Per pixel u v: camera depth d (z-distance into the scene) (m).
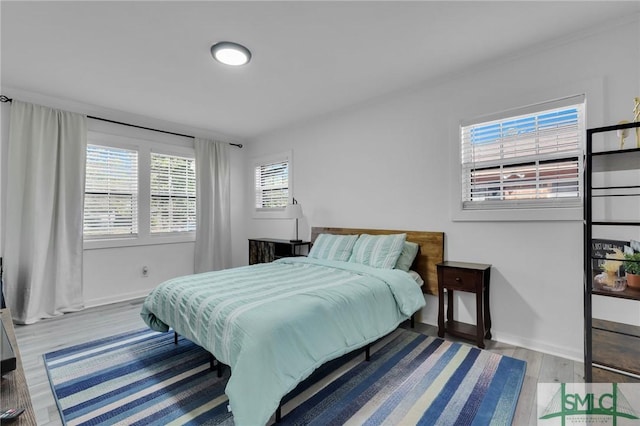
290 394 1.87
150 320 2.54
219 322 1.74
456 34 2.28
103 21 2.08
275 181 4.89
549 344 2.41
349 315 2.01
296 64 2.70
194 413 1.69
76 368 2.20
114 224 3.95
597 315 2.20
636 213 2.05
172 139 4.50
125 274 4.02
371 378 2.04
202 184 4.72
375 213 3.56
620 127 1.50
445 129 3.00
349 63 2.69
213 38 2.29
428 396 1.84
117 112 3.88
